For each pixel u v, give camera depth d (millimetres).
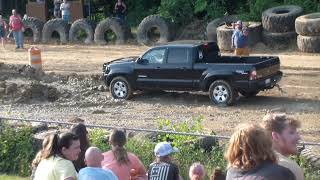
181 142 16969
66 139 10539
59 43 46969
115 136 12594
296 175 8109
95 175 10211
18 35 45031
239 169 7613
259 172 7504
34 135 18594
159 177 11633
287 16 40219
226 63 27875
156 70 28688
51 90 29672
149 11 51656
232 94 27297
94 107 28172
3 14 56625
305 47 38531
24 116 26375
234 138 7695
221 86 27469
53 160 10445
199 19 48156
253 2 45844
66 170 10305
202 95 29438
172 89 28594
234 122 24766
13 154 18562
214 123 24625
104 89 31203
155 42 44906
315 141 21641
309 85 30719
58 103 28688
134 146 17250
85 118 26031
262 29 41312
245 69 26953
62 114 26891
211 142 17078
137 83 29109
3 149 18562
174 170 11688
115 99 29359
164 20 44719
